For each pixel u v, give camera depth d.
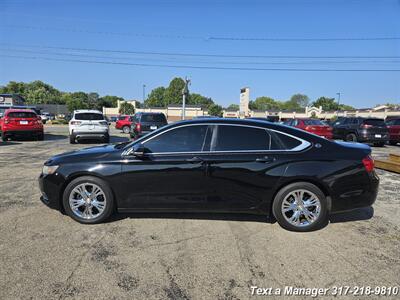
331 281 3.29
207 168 4.53
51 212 5.12
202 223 4.76
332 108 112.94
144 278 3.28
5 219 4.80
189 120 4.88
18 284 3.12
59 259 3.62
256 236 4.35
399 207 5.80
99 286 3.12
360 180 4.53
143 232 4.41
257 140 4.64
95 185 4.63
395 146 18.45
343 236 4.41
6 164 9.30
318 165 4.48
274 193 4.54
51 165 4.74
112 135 23.33
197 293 3.05
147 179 4.59
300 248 4.01
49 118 59.22
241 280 3.28
